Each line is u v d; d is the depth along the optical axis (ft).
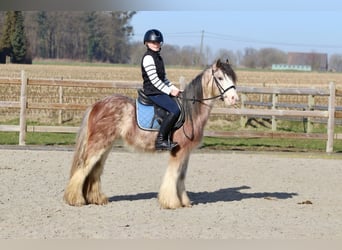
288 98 87.25
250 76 167.32
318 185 33.58
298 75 193.26
